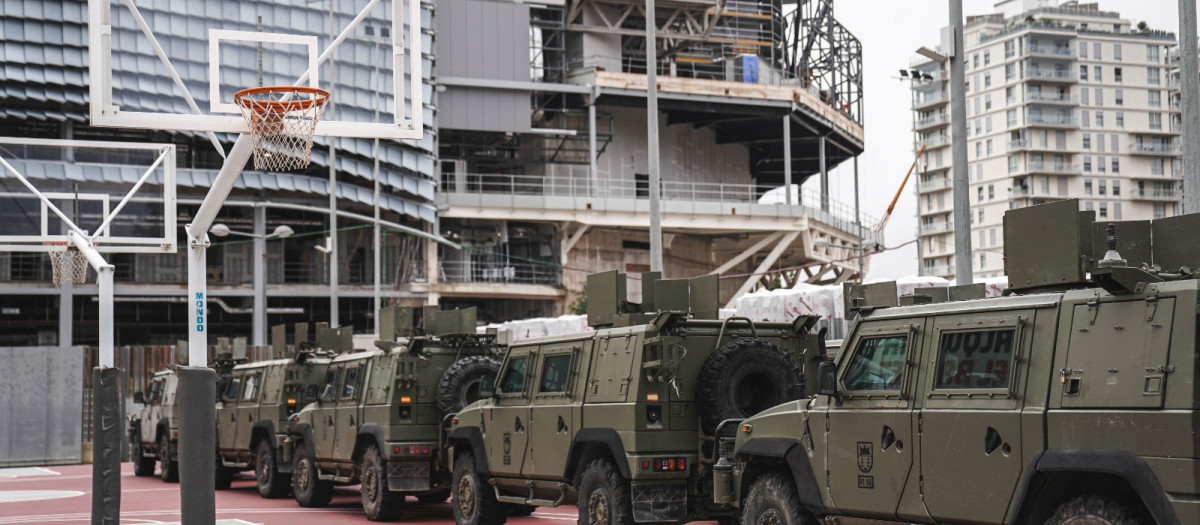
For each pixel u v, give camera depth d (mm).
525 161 71688
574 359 14867
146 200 22156
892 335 10461
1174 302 8133
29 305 62281
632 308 14828
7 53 53406
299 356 24438
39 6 54406
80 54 55219
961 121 16312
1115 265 8438
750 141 79812
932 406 9828
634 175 74500
